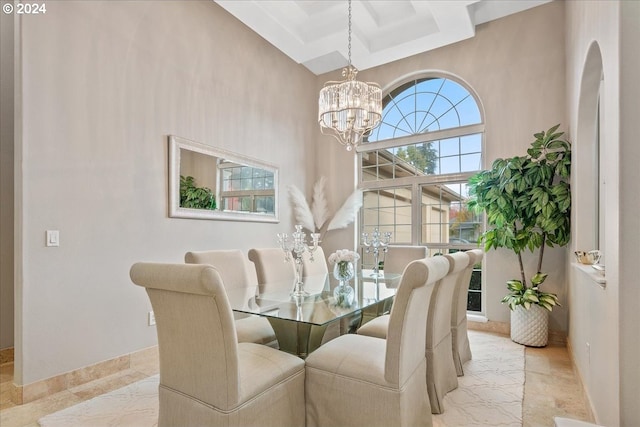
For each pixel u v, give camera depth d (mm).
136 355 2941
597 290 1971
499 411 2223
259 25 3975
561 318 3611
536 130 3863
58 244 2479
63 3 2543
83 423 2066
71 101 2572
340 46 4402
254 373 1667
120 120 2887
